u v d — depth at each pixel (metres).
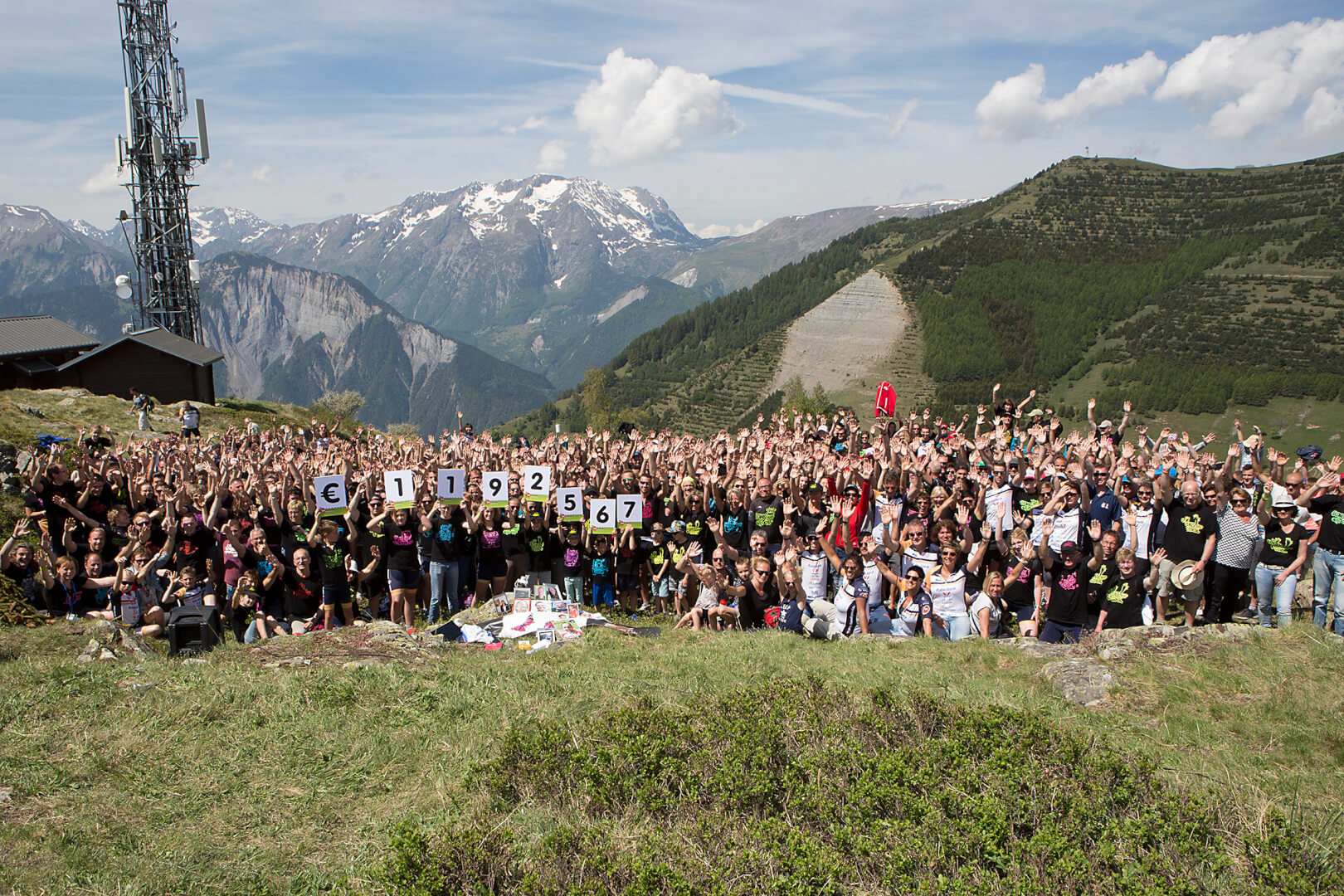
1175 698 9.35
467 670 10.92
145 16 75.25
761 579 14.05
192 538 14.80
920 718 8.48
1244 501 12.44
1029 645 11.68
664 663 11.49
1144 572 12.77
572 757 7.79
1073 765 7.34
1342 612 11.36
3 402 37.78
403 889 6.01
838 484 16.61
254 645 11.67
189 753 8.30
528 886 5.94
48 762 7.98
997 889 5.82
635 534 16.66
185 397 58.06
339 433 55.88
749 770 7.46
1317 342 177.88
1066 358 199.00
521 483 17.31
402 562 14.99
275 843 6.99
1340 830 6.55
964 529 13.83
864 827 6.66
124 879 6.33
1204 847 6.28
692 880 5.99
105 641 11.34
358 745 8.63
